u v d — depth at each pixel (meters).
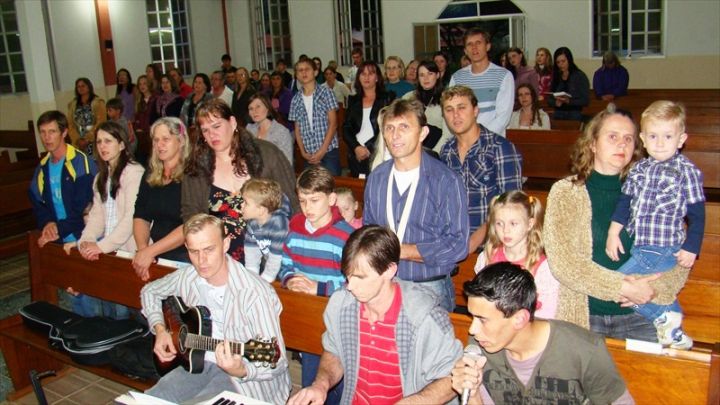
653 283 2.49
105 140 3.85
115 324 3.55
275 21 15.63
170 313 2.99
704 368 2.16
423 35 13.81
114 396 3.94
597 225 2.54
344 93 11.47
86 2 13.41
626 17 12.23
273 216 3.20
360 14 14.57
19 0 8.73
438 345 2.26
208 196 3.45
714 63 11.65
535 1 12.68
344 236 3.04
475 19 13.19
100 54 13.71
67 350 3.48
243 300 2.86
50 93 9.12
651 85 12.20
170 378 2.94
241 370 2.67
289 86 13.05
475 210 3.36
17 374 3.96
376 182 2.93
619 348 2.29
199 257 2.80
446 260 2.77
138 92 10.65
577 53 12.58
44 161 4.44
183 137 3.63
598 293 2.44
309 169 3.02
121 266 3.74
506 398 2.13
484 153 3.33
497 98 4.53
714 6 11.48
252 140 3.47
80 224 4.33
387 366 2.34
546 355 2.00
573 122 7.21
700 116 7.26
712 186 5.60
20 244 6.86
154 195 3.66
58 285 4.12
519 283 1.93
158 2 14.66
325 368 2.48
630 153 2.48
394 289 2.32
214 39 15.80
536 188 7.09
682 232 2.57
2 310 5.45
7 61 12.77
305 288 3.05
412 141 2.73
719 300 2.86
